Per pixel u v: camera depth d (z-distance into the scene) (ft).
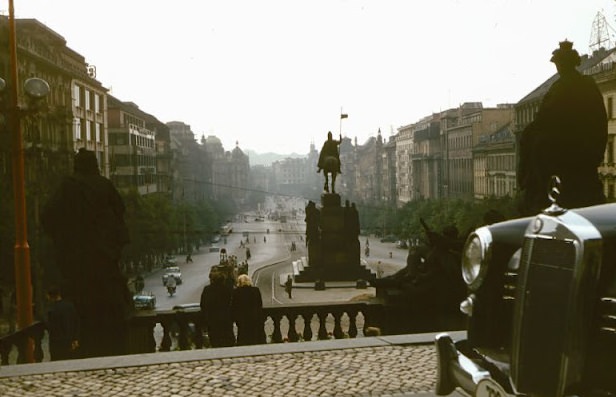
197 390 24.71
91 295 39.14
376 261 323.37
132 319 40.11
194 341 40.60
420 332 39.60
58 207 39.17
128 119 381.81
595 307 13.52
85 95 268.00
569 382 13.62
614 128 205.67
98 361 28.40
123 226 40.81
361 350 29.58
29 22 226.17
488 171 365.20
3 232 129.80
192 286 237.04
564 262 13.79
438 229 295.48
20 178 48.39
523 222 16.87
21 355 35.45
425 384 24.76
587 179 36.68
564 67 37.09
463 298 39.50
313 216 205.77
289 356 28.84
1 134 136.87
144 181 391.04
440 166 484.33
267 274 260.83
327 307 40.81
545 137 36.24
